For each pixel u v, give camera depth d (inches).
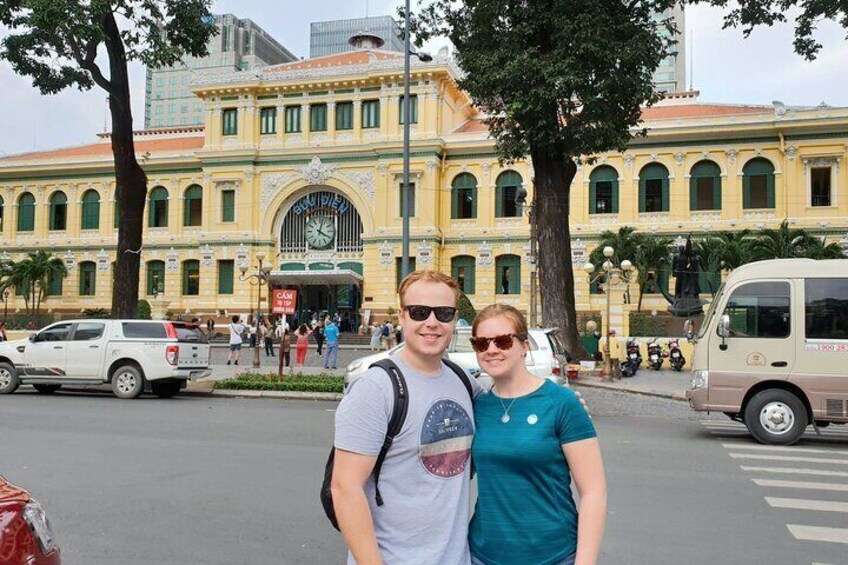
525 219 1689.2
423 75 1708.9
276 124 1825.8
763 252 1364.4
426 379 111.7
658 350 1034.7
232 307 1798.7
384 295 1704.0
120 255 784.9
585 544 106.0
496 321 116.6
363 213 1748.3
